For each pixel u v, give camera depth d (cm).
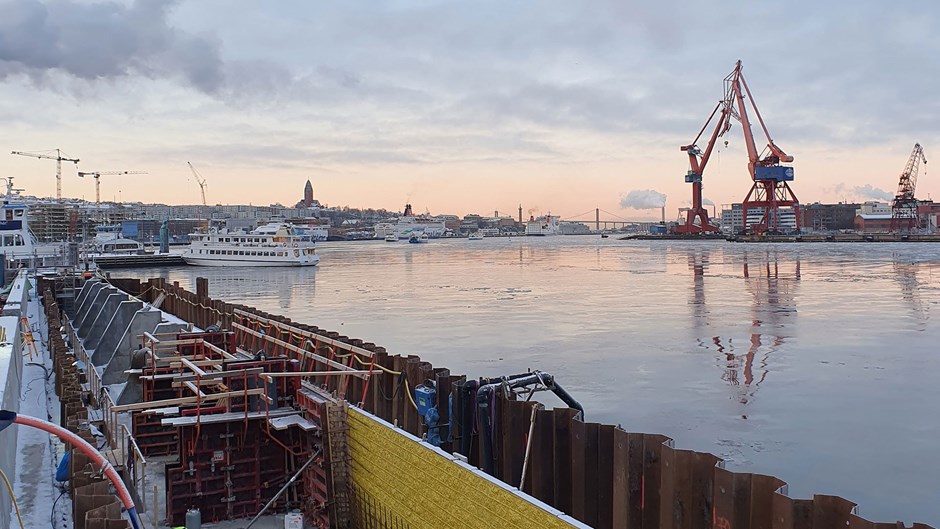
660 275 8662
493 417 1388
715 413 2294
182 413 1334
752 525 912
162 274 11050
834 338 3769
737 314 4788
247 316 2769
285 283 8581
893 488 1656
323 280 8969
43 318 4153
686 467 996
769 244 18612
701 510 982
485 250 19650
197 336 1998
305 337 2144
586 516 1182
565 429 1240
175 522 1252
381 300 6219
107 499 1044
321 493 1252
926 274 8000
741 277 8000
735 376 2855
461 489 904
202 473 1278
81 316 4272
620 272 9338
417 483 1006
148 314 2494
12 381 1478
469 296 6431
